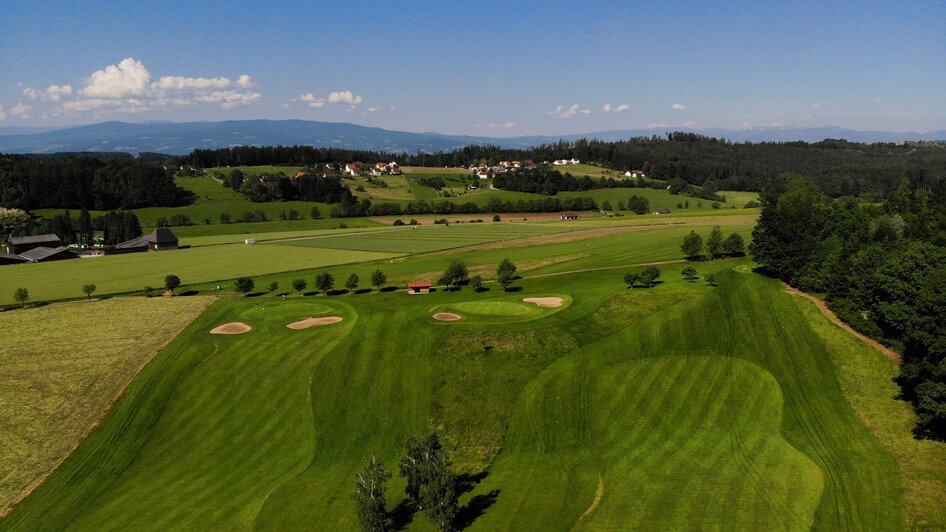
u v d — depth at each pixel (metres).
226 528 44.53
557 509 44.44
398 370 67.94
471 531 42.66
